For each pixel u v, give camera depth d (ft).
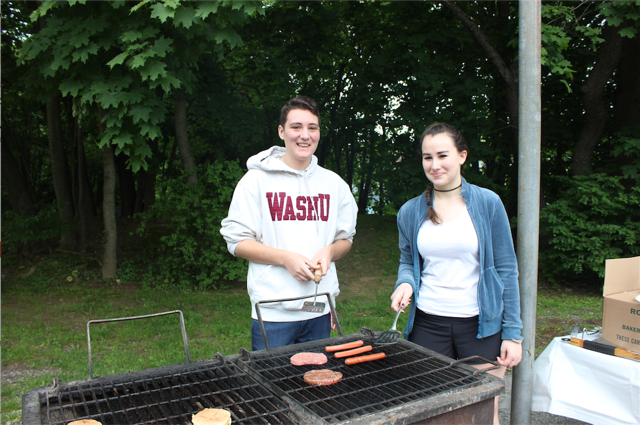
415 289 7.18
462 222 6.68
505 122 29.09
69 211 29.86
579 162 26.40
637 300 7.06
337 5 32.35
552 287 25.30
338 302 21.63
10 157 30.37
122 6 17.17
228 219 7.00
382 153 31.55
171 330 17.10
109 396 4.84
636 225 22.90
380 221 39.73
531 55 7.29
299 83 41.01
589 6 23.68
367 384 5.07
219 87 28.17
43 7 16.48
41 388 4.84
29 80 18.80
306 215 7.00
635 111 25.27
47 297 22.00
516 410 7.70
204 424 3.90
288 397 4.59
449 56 29.53
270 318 6.81
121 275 25.55
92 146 48.32
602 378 7.20
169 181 24.70
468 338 6.74
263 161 7.09
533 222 7.43
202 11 15.70
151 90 18.06
